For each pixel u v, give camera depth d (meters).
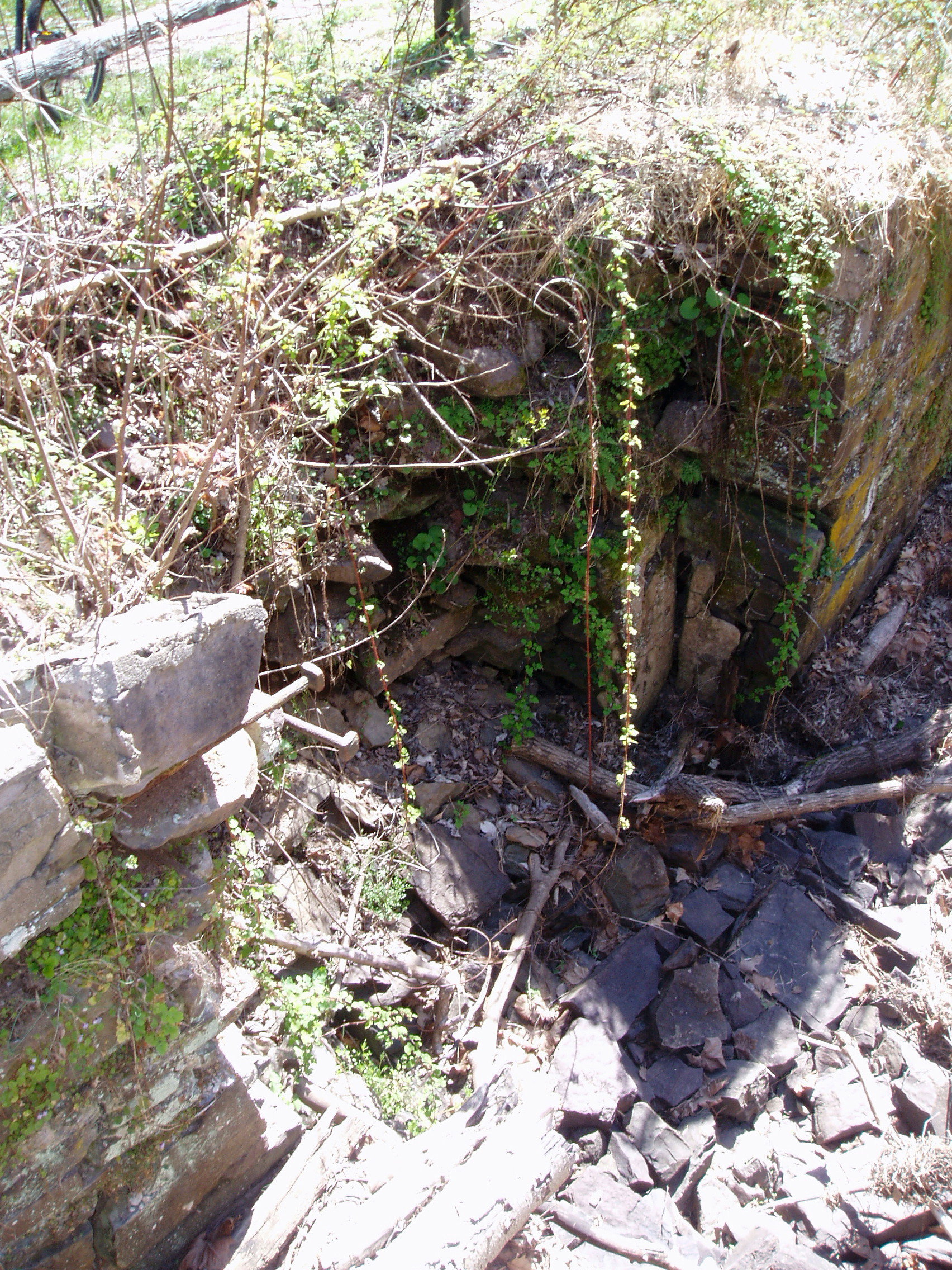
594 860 3.52
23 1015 1.76
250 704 2.23
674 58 3.39
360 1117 2.48
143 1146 2.07
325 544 3.04
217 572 2.83
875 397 3.39
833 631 3.98
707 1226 2.93
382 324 2.70
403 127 3.30
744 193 3.04
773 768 3.81
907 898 3.60
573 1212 2.78
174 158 3.03
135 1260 2.14
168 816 1.94
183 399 2.79
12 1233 1.92
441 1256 2.10
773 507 3.50
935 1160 2.89
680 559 3.73
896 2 3.52
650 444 3.40
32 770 1.57
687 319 3.31
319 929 2.95
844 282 3.07
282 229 2.79
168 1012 1.96
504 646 3.65
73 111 3.56
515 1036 3.14
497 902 3.33
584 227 3.07
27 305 2.58
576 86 3.29
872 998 3.38
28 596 1.98
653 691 3.90
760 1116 3.18
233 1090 2.18
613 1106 2.98
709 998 3.26
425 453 3.18
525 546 3.41
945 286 3.58
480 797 3.54
